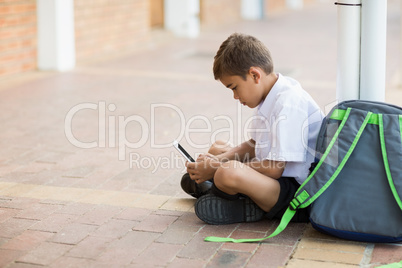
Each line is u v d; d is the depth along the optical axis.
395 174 3.54
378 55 4.14
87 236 3.71
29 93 8.09
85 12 10.68
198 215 3.84
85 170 5.03
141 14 12.48
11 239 3.66
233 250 3.50
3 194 4.45
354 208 3.54
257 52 3.74
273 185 3.74
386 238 3.49
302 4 25.17
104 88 8.48
